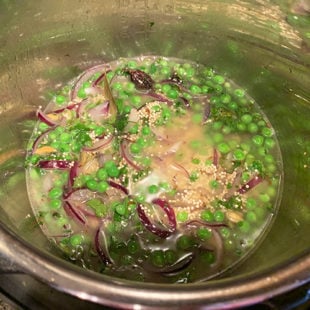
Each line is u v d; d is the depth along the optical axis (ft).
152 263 0.82
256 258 0.78
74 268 0.47
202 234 0.85
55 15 0.91
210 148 0.96
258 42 0.98
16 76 0.90
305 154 0.92
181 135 0.98
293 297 0.49
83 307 0.52
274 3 0.89
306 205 0.83
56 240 0.84
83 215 0.86
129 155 0.93
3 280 0.55
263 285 0.46
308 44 0.89
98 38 1.03
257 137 1.00
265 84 1.03
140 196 0.89
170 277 0.81
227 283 0.46
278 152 1.00
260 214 0.90
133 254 0.83
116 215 0.86
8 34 0.85
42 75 0.98
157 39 1.08
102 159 0.93
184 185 0.91
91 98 1.03
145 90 1.04
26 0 0.83
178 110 1.02
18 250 0.47
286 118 0.99
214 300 0.44
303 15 0.86
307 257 0.48
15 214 0.77
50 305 0.56
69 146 0.95
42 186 0.91
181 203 0.88
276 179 0.96
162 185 0.90
